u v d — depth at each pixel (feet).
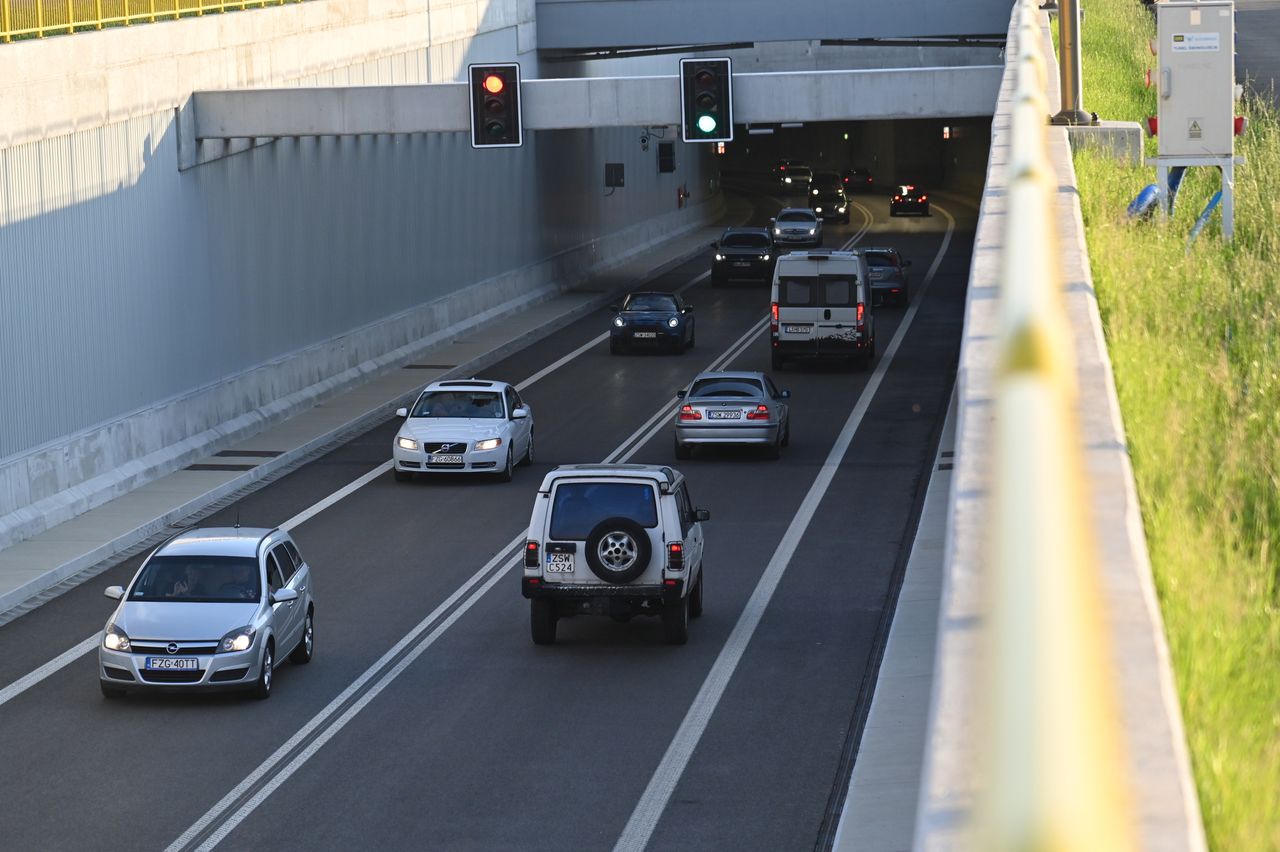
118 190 226.38
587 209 520.83
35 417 202.49
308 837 103.40
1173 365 78.43
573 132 500.74
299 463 252.62
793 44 506.89
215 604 138.82
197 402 249.96
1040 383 15.33
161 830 105.29
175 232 245.04
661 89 257.34
